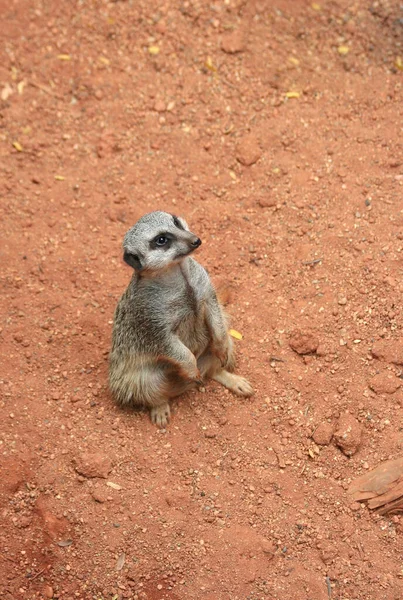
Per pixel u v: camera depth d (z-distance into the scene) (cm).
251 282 231
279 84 250
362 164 240
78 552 212
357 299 226
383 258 228
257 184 241
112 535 212
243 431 218
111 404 223
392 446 215
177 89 251
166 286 214
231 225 237
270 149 243
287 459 216
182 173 243
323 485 214
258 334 226
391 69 251
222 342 219
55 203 242
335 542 211
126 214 240
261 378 222
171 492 214
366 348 222
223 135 246
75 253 236
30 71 255
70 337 229
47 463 217
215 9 257
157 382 219
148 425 220
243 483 215
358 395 219
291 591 208
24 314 231
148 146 246
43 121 250
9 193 243
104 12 259
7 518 215
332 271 229
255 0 257
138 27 257
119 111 250
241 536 211
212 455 217
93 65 255
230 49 253
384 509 212
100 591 211
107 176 244
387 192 236
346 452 215
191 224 238
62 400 223
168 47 255
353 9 257
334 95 248
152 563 211
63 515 214
